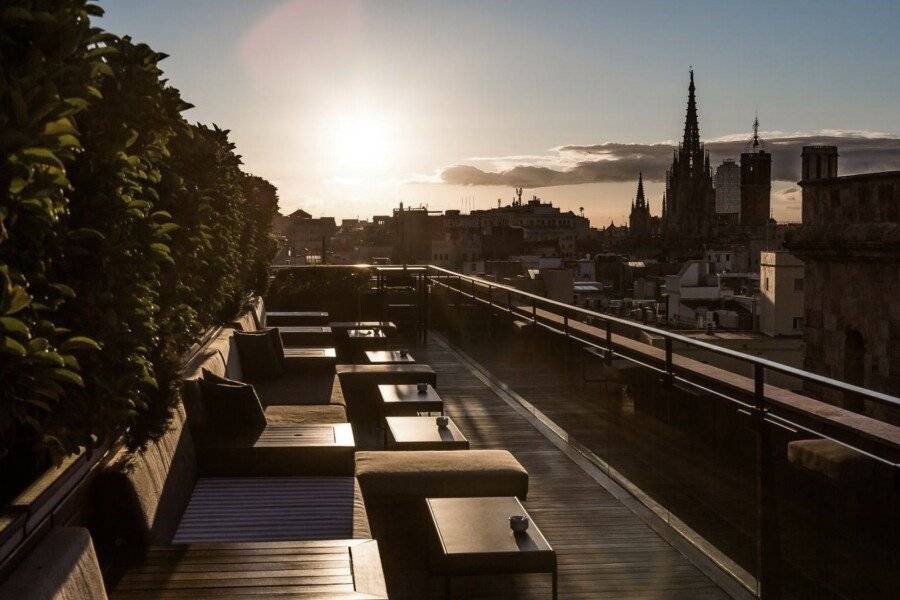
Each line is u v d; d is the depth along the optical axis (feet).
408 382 31.42
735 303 218.38
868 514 15.71
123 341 9.70
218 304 24.85
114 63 11.21
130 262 10.24
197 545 13.23
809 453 16.98
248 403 19.95
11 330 6.54
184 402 18.74
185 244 16.52
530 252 467.93
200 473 18.25
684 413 22.33
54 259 8.73
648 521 19.66
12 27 7.74
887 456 15.80
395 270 56.95
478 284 47.16
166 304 14.35
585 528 19.33
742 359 16.69
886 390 52.75
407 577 16.65
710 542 18.24
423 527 18.76
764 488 16.28
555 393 34.12
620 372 26.30
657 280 312.91
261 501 16.60
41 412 8.75
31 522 9.32
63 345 7.85
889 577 15.25
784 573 15.99
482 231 495.41
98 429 9.56
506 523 15.62
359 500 16.78
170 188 15.61
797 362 142.31
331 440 18.98
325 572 12.32
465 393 35.01
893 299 52.24
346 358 44.37
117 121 10.22
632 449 24.98
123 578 11.98
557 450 26.05
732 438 20.52
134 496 12.63
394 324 51.21
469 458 19.47
